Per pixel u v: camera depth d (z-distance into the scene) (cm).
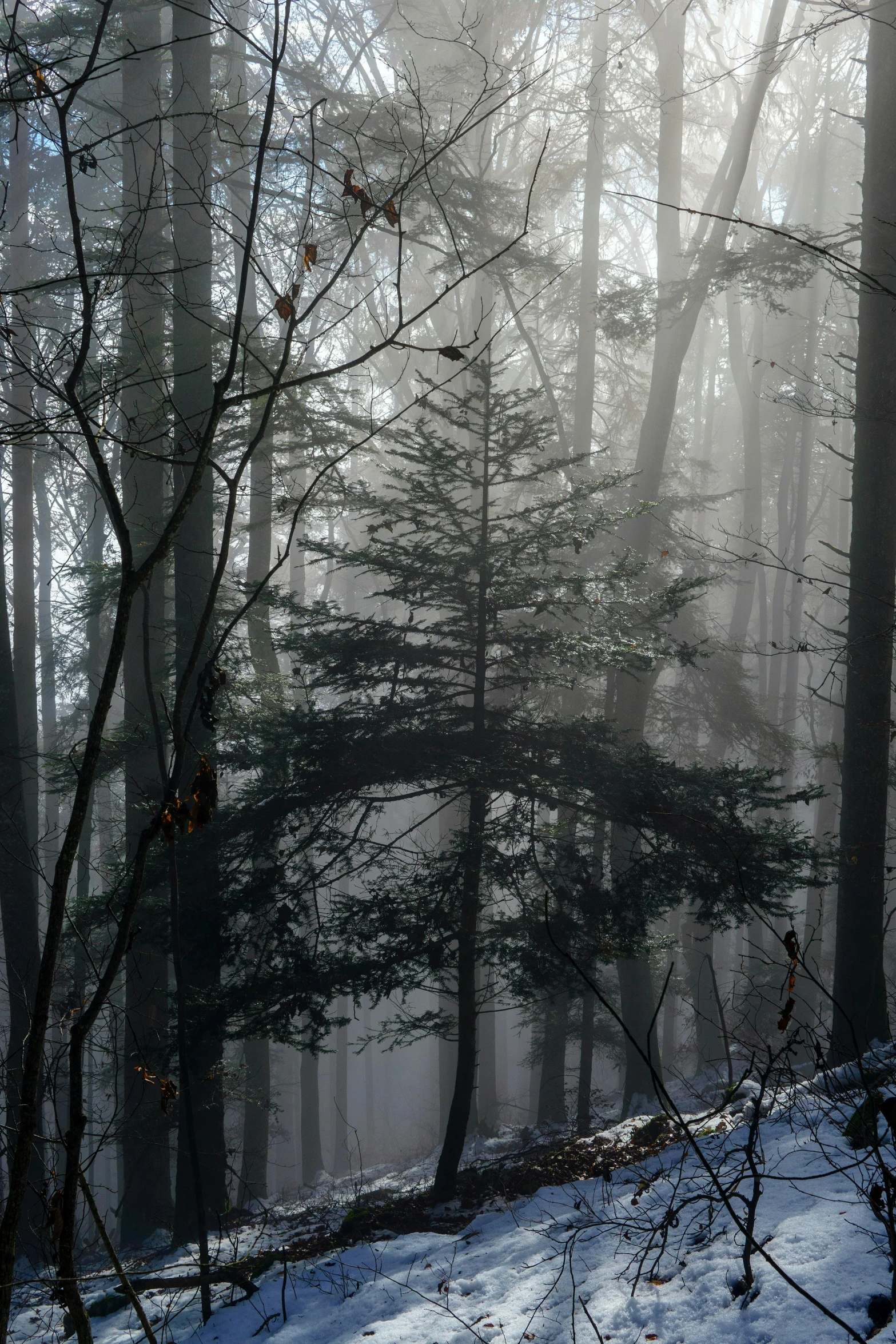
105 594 1467
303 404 1436
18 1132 321
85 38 1319
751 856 898
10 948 1296
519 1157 1062
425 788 995
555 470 1045
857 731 1148
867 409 1155
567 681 1037
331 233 1549
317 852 999
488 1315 551
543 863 953
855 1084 693
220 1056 1160
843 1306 422
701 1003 2061
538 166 359
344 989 910
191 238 1225
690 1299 486
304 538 992
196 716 1076
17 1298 916
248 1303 709
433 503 998
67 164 329
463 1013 976
